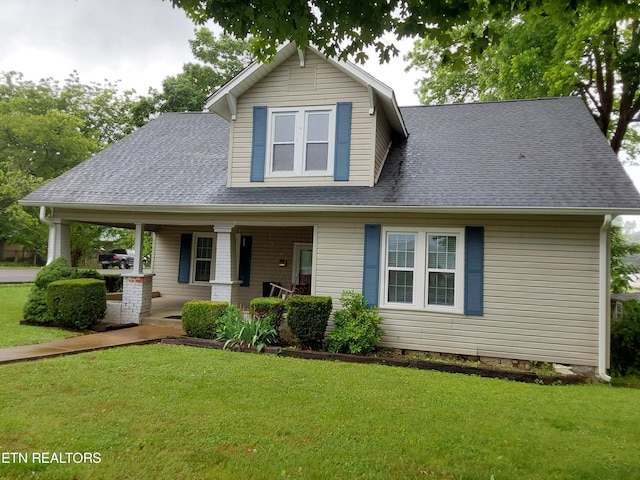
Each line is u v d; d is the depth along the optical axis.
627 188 7.36
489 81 15.95
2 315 10.72
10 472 3.11
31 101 33.03
